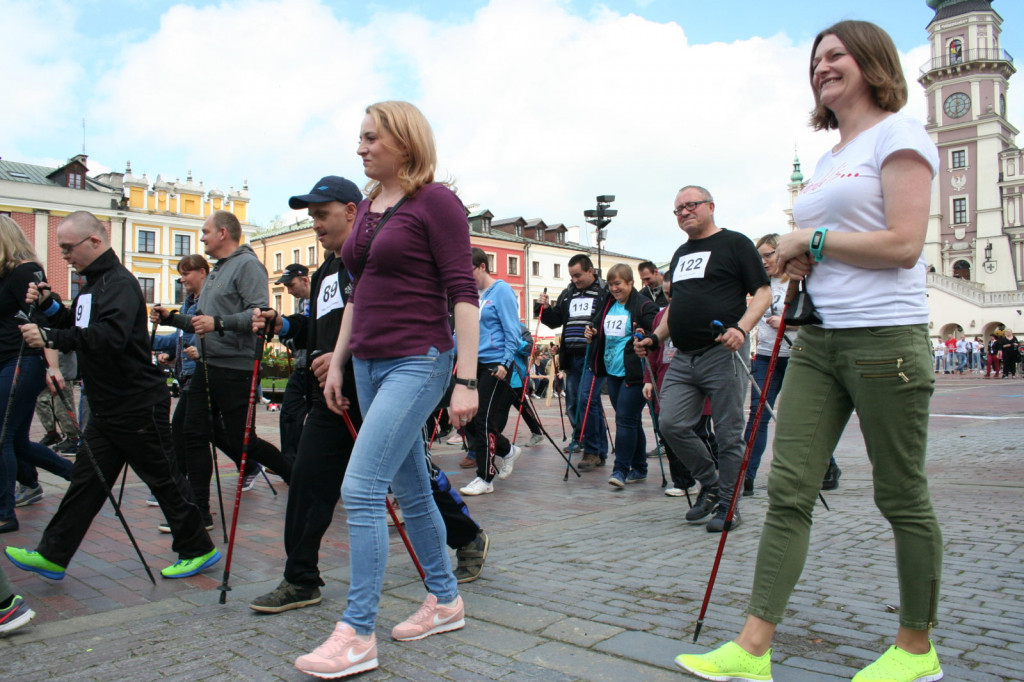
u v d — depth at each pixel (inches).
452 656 101.5
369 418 102.0
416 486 109.3
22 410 181.8
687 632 107.6
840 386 93.7
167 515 145.3
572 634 107.9
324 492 123.7
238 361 193.8
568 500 226.2
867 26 92.7
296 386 242.4
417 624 108.4
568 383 323.0
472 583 134.8
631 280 266.2
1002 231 2222.0
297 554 122.4
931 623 89.9
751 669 90.2
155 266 1936.5
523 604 122.3
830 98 95.3
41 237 1737.2
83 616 121.3
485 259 243.1
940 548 90.4
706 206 185.3
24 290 175.0
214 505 220.2
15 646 108.1
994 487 225.3
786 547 92.1
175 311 174.2
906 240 84.8
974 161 2274.9
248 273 195.8
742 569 141.3
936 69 2316.7
